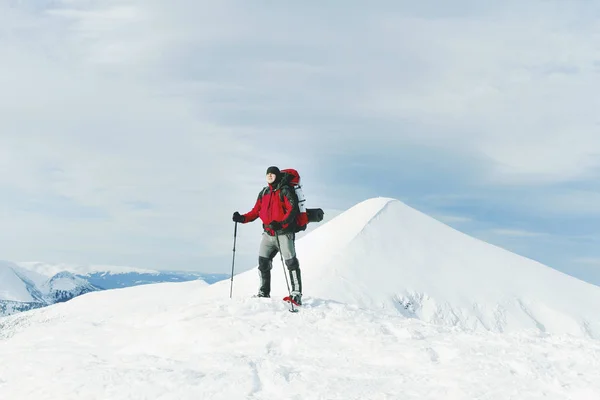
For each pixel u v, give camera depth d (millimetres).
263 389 7281
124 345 9523
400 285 46281
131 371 7730
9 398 7445
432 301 45000
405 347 8617
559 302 48219
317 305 11500
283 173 11602
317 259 50000
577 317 46219
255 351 8781
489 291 47938
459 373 7453
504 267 52500
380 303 43375
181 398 7012
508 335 9562
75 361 8586
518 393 6746
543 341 9094
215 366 7961
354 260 48844
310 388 7156
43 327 11086
